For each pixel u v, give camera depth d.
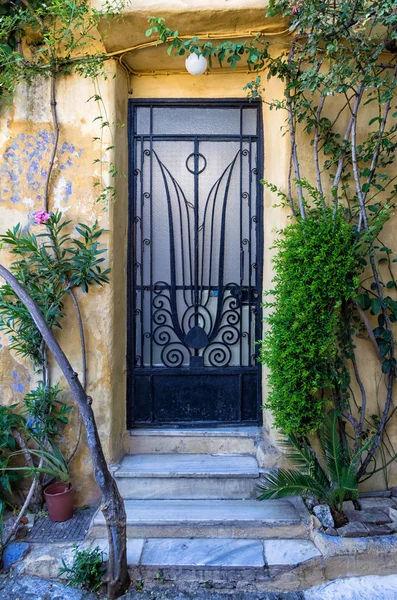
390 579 2.55
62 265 3.06
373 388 3.17
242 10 2.84
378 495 3.14
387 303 3.05
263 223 3.48
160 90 3.47
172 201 3.53
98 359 3.16
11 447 2.98
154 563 2.54
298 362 2.75
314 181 3.13
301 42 2.98
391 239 3.17
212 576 2.51
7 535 2.79
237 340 3.53
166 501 3.04
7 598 2.43
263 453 3.16
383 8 2.42
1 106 3.16
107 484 2.32
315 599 2.44
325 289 2.71
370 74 2.82
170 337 3.53
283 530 2.76
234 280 3.54
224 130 3.51
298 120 2.94
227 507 2.96
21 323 3.08
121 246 3.35
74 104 3.16
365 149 3.00
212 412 3.52
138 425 3.48
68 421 3.15
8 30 3.03
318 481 2.78
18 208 3.19
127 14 2.85
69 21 2.88
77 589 2.49
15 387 3.20
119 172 3.27
